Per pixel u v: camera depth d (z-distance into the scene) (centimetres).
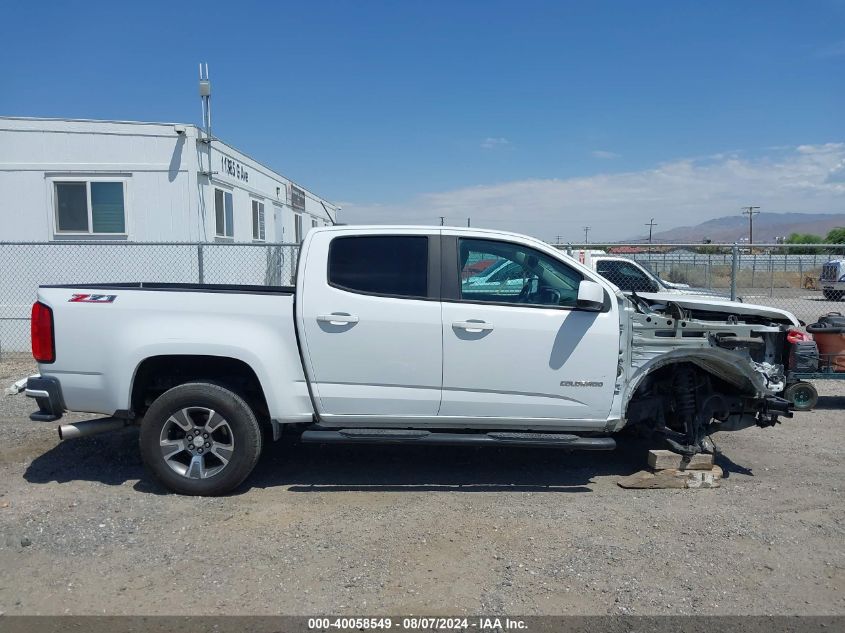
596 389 529
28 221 1248
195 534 455
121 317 512
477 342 518
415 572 407
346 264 523
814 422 793
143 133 1247
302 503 512
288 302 519
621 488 558
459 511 501
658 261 1672
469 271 531
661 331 549
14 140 1232
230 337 511
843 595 389
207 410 511
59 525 464
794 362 704
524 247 537
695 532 469
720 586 396
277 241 1842
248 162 1569
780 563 425
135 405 529
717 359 551
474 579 399
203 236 1306
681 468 564
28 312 1258
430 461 620
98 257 1266
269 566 412
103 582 391
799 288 1706
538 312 523
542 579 400
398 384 521
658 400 586
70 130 1238
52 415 525
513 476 584
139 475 566
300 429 600
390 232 531
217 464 523
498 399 524
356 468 597
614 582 398
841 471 609
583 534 462
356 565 414
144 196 1257
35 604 367
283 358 517
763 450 675
